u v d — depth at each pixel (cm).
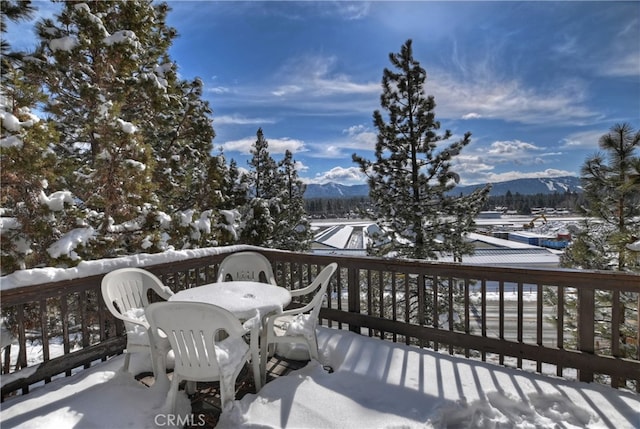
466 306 271
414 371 237
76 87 475
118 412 192
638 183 397
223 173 718
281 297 246
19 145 304
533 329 1030
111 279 239
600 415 184
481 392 208
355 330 331
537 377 226
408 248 712
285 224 1121
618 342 218
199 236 520
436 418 185
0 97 326
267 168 1273
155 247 451
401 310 728
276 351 286
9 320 312
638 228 511
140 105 555
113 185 415
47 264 356
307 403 200
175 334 188
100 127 412
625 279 213
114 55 469
